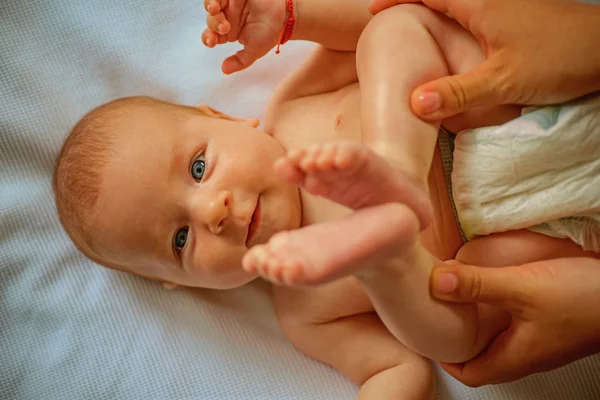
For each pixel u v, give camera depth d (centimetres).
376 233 67
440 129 98
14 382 119
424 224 77
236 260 96
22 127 122
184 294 121
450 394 113
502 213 92
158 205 96
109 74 126
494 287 88
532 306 89
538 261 92
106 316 121
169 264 102
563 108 89
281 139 111
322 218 102
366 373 109
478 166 91
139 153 96
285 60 128
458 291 86
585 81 86
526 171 89
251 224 96
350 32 109
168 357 119
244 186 96
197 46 128
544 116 89
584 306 88
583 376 112
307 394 116
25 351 120
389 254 70
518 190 90
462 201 94
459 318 88
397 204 70
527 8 88
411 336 88
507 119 93
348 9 107
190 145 99
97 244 104
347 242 66
